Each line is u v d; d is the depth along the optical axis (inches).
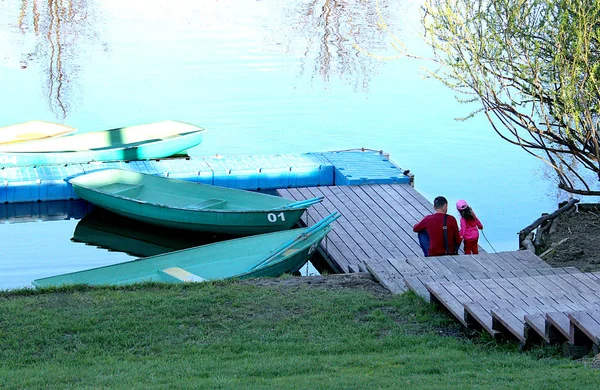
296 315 488.7
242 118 1181.7
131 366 400.8
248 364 395.2
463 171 1007.6
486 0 505.7
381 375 364.2
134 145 1051.3
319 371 379.6
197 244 843.4
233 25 1688.0
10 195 921.5
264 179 978.1
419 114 1208.2
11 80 1318.9
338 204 866.1
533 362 383.9
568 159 922.7
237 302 506.0
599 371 351.6
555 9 507.5
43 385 359.3
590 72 452.8
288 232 722.2
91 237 856.3
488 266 548.4
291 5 1862.7
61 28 1635.1
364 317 484.4
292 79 1347.2
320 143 1100.5
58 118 1161.4
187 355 425.7
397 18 1701.5
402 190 910.4
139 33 1615.4
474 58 482.3
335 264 719.7
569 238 674.2
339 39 1568.7
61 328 459.8
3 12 1749.5
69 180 906.7
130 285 544.4
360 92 1299.2
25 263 777.6
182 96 1255.5
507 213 886.4
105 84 1305.4
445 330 464.1
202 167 984.9
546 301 445.4
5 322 466.9
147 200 896.9
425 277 530.9
